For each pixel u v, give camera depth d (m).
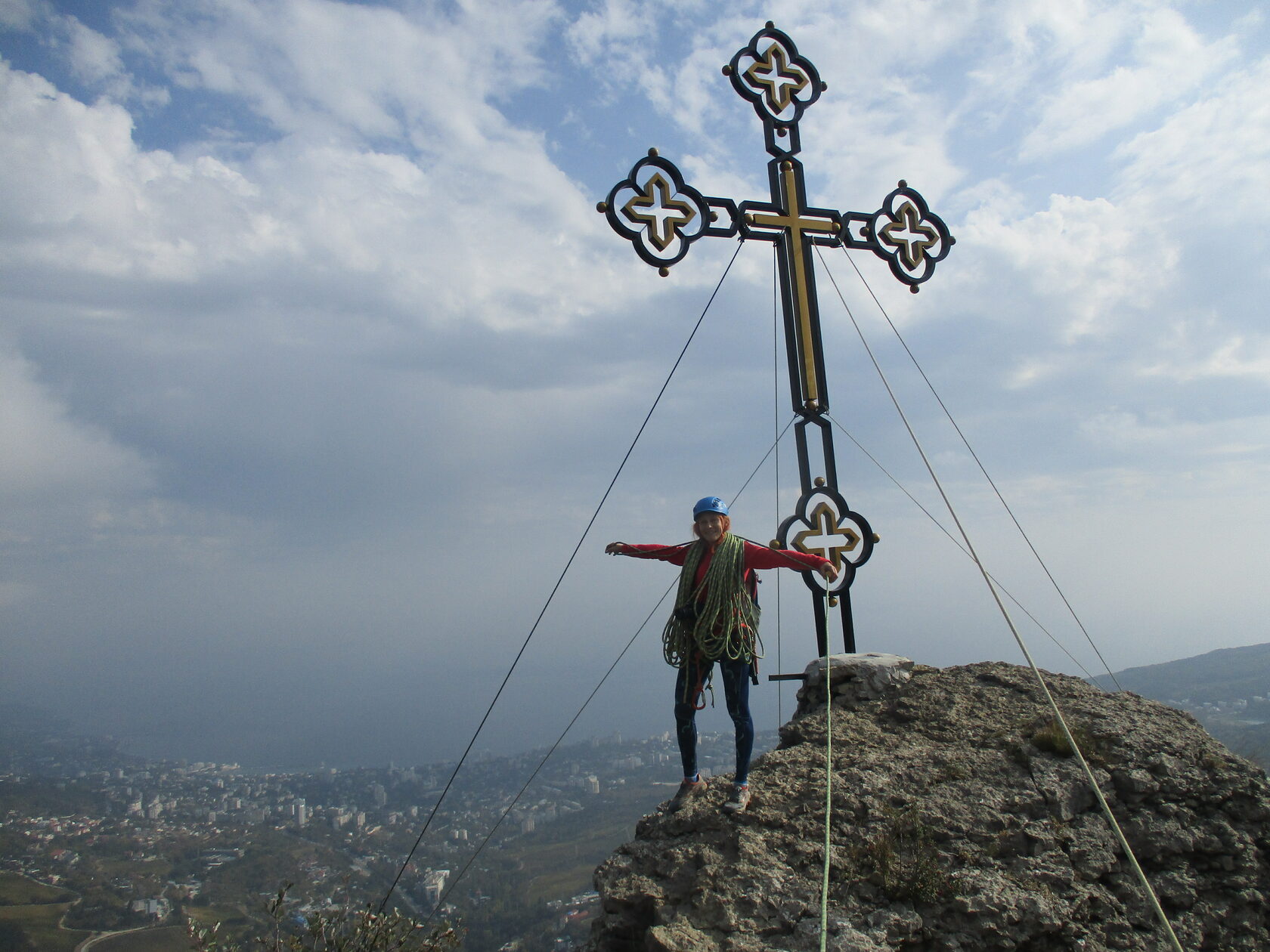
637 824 4.43
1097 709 4.96
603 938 3.82
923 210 7.60
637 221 6.72
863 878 3.68
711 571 4.38
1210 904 3.90
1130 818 4.16
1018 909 3.51
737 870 3.75
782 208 7.11
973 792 4.21
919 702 5.33
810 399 6.82
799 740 5.27
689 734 4.54
